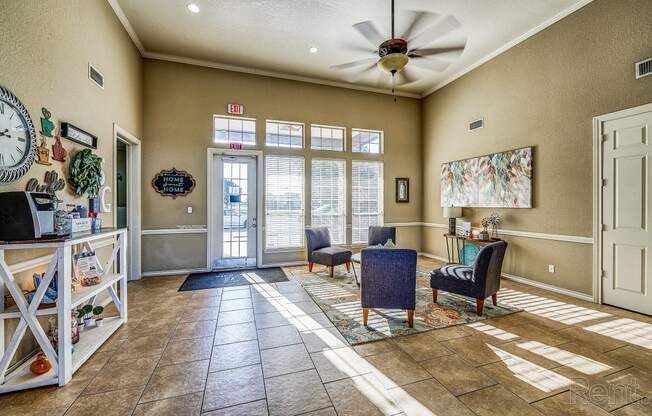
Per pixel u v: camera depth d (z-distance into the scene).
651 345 2.30
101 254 3.10
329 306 3.19
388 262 2.62
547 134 3.72
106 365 2.02
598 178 3.22
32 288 2.03
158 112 4.49
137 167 4.26
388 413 1.56
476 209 4.84
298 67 4.89
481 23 3.71
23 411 1.56
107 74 3.22
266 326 2.68
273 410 1.58
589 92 3.28
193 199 4.66
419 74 5.17
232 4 3.33
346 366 2.02
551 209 3.69
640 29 2.86
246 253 5.05
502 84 4.34
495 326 2.67
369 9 3.41
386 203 5.95
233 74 4.87
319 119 5.41
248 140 5.00
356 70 4.26
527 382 1.83
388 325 2.69
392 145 6.00
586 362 2.06
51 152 2.25
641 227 2.91
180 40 4.09
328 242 5.00
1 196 1.72
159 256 4.50
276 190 5.15
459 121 5.18
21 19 1.92
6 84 1.79
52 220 1.93
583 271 3.37
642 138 2.87
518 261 4.12
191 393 1.72
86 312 2.35
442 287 3.19
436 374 1.92
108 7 3.22
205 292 3.68
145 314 2.95
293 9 3.42
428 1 3.27
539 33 3.80
